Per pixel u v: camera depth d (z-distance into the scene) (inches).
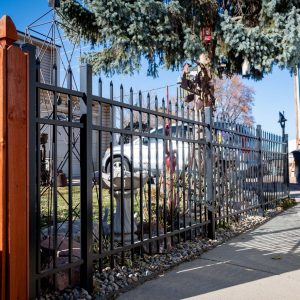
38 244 90.2
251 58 280.8
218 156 196.1
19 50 84.1
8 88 80.6
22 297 82.2
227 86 1480.1
